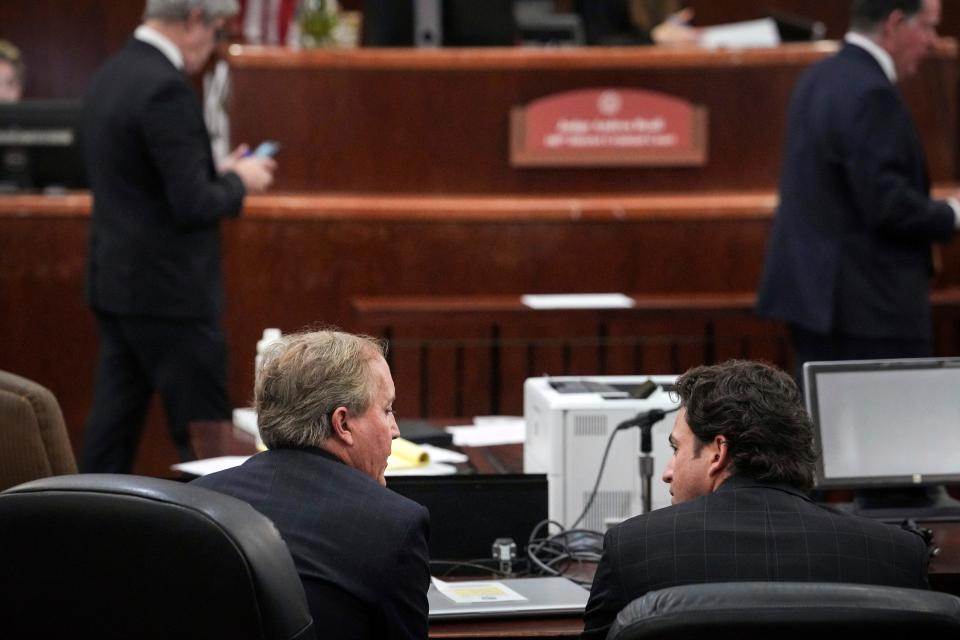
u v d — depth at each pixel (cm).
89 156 1330
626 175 1599
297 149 1584
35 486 456
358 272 1589
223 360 1341
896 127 1190
